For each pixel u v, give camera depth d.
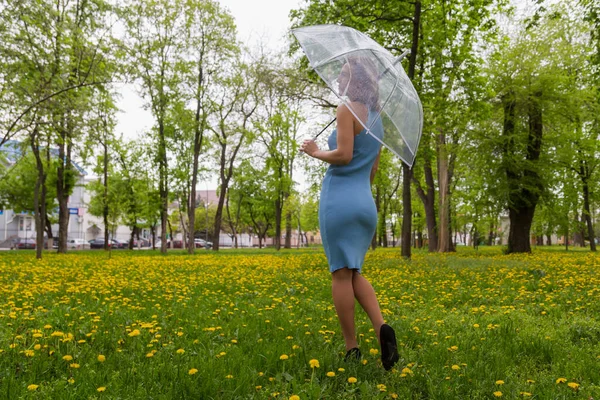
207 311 5.37
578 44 22.75
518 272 10.10
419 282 8.54
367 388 2.53
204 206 77.06
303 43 3.48
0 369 2.84
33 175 37.22
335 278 3.25
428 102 16.91
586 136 26.45
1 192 37.72
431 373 2.89
